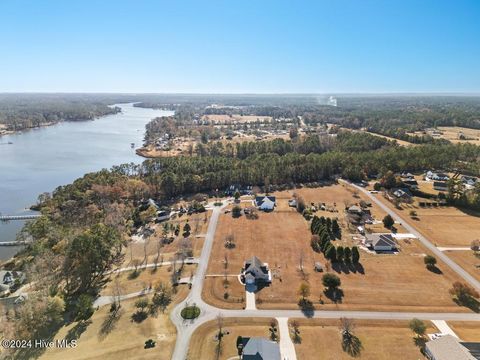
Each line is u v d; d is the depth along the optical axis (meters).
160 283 66.50
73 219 102.00
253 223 101.75
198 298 64.88
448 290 67.62
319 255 82.12
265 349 49.16
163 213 108.56
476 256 81.75
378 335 54.88
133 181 127.06
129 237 94.56
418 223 101.19
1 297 68.88
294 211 111.44
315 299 64.38
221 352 51.25
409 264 77.81
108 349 52.06
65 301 63.38
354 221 100.19
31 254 80.00
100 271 74.88
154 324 57.72
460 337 54.56
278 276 72.62
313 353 50.91
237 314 60.09
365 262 78.69
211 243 88.62
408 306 62.53
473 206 112.12
